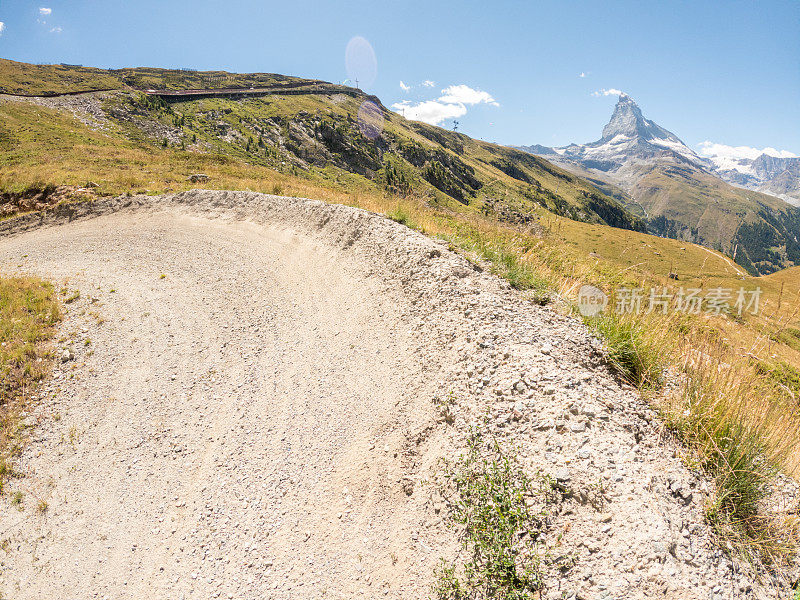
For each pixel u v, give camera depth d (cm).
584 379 574
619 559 365
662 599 332
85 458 785
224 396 870
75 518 680
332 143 15012
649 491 412
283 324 1072
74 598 572
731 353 549
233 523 617
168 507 669
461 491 492
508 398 566
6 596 590
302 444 707
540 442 494
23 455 803
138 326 1158
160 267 1512
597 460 451
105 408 891
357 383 795
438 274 933
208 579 554
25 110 7069
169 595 550
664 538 368
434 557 460
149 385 938
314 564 524
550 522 413
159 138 9281
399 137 18050
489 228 1369
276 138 13550
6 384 960
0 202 2598
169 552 603
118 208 2325
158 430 818
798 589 344
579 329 705
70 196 2519
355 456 647
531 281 895
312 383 839
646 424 503
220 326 1113
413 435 622
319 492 616
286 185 2834
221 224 1930
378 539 520
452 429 580
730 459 436
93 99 9662
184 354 1023
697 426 481
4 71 11806
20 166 3397
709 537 379
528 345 653
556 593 362
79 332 1143
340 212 1530
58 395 937
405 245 1116
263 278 1337
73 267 1577
